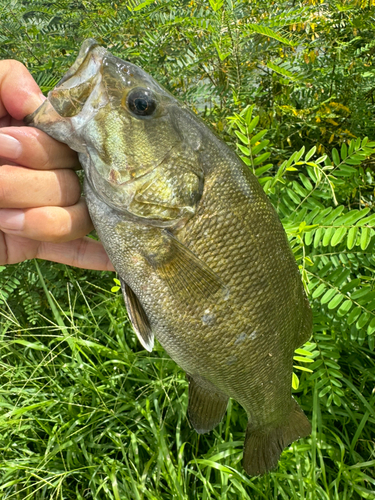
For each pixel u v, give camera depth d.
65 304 0.46
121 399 0.38
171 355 0.24
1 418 0.36
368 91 0.46
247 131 0.32
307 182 0.33
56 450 0.35
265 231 0.22
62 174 0.20
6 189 0.19
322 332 0.36
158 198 0.21
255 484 0.34
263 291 0.22
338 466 0.34
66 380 0.41
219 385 0.25
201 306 0.22
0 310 0.45
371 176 0.42
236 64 0.39
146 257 0.22
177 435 0.35
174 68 0.41
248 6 0.42
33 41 0.42
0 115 0.22
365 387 0.39
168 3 0.39
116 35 0.44
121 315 0.43
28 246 0.27
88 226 0.22
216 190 0.21
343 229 0.30
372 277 0.35
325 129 0.43
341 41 0.46
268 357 0.24
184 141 0.21
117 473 0.36
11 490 0.36
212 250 0.21
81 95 0.19
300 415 0.29
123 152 0.20
